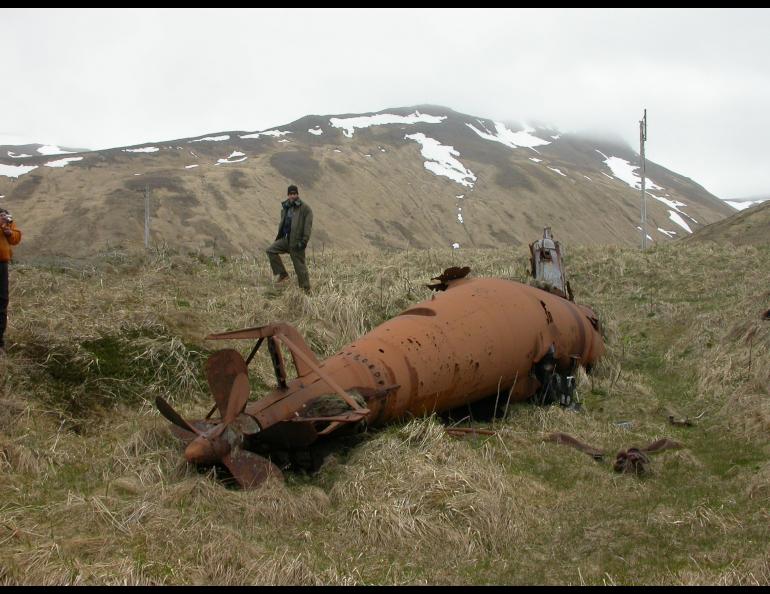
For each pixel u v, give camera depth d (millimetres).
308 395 6680
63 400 7434
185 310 10102
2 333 7582
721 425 8398
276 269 12062
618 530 5637
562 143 152125
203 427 6383
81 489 5742
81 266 11844
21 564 4516
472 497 5676
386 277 12984
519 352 8500
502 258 16391
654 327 12727
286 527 5492
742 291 13188
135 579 4469
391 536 5316
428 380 7523
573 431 8172
